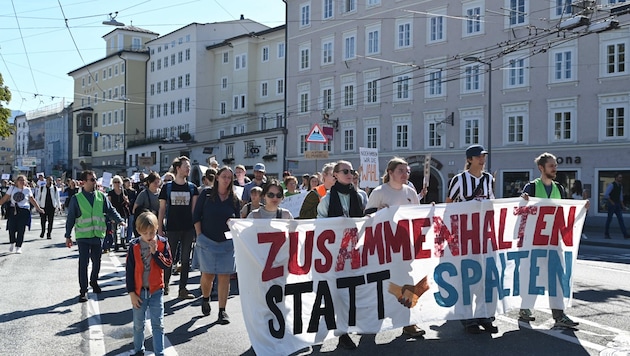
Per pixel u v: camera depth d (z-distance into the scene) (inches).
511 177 1243.2
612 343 259.3
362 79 1541.6
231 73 2311.8
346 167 278.8
